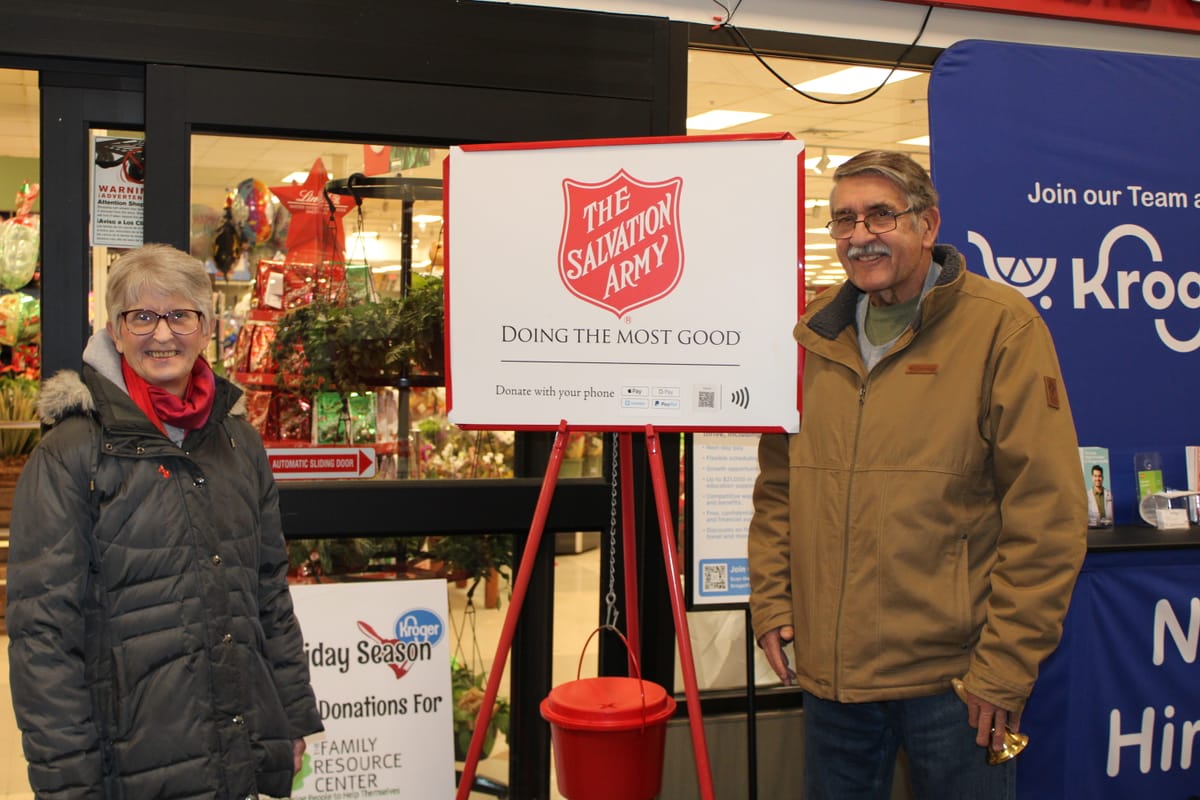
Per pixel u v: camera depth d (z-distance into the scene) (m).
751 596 2.32
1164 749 2.85
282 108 2.62
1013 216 2.91
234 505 1.79
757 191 2.21
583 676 2.94
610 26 2.85
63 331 2.58
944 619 1.95
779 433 2.24
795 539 2.14
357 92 2.68
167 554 1.68
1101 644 2.79
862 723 2.12
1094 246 2.96
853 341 2.10
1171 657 2.84
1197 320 3.03
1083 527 1.87
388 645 2.75
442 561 2.84
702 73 3.23
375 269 2.83
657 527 2.95
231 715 1.71
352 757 2.72
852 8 3.08
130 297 1.71
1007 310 1.97
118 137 2.63
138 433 1.67
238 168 2.69
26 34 2.46
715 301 2.21
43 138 2.56
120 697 1.63
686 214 2.22
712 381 2.21
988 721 1.87
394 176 2.81
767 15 3.01
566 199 2.24
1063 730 2.77
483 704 2.25
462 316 2.25
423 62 2.71
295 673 1.96
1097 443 2.97
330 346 2.80
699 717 2.11
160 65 2.55
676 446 2.96
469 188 2.25
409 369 2.86
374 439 2.83
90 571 1.65
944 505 1.96
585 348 2.23
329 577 2.78
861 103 3.54
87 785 1.57
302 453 2.78
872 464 2.01
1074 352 2.95
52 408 1.67
